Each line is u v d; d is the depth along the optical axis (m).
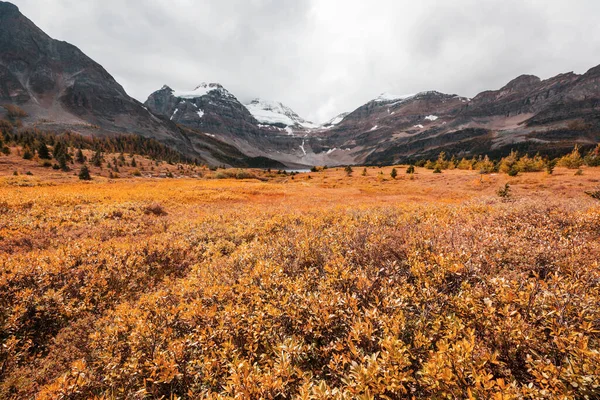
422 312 3.95
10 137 139.75
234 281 6.35
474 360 2.81
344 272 5.12
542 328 3.12
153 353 4.18
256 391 2.94
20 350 5.84
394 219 10.62
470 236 6.70
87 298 7.43
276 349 3.63
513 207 10.34
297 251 7.45
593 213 7.72
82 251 9.60
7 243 11.24
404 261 5.56
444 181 68.88
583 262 4.89
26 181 42.00
